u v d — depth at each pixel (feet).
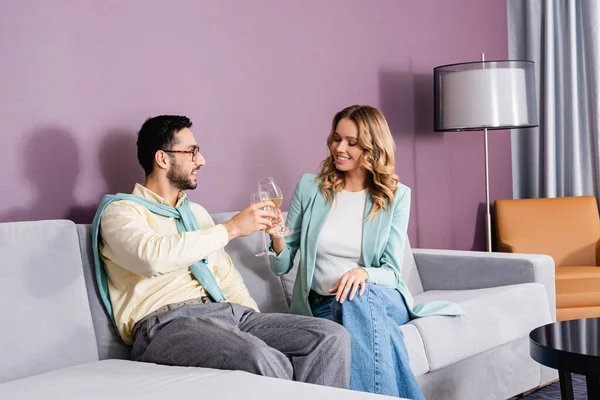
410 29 13.94
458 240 15.12
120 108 9.37
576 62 15.92
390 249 9.38
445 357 9.04
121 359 7.91
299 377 7.61
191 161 8.49
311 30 11.96
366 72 12.99
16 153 8.36
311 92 11.94
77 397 6.02
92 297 7.93
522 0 16.57
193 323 7.50
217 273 8.86
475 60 15.56
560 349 7.69
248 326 8.13
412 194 14.03
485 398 9.89
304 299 9.40
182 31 10.09
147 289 7.90
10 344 7.01
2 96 8.24
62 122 8.78
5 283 7.11
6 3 8.29
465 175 15.29
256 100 11.08
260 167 11.14
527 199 15.05
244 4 10.91
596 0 15.38
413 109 14.01
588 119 15.70
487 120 13.24
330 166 9.75
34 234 7.43
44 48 8.62
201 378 6.44
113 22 9.30
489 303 9.95
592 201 15.01
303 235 9.55
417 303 10.27
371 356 8.23
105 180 9.21
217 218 9.57
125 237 7.55
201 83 10.33
